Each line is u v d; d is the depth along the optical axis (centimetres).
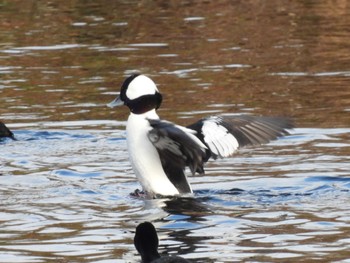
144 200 1243
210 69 2209
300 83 2061
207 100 1903
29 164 1454
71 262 980
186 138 1164
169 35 2622
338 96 1927
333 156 1466
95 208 1205
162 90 2003
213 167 1425
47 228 1114
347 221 1120
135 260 980
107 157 1498
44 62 2316
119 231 1097
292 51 2398
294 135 1614
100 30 2698
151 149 1248
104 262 975
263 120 1219
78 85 2067
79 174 1392
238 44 2492
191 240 1048
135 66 2250
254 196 1252
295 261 966
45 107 1869
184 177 1262
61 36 2622
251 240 1045
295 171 1379
